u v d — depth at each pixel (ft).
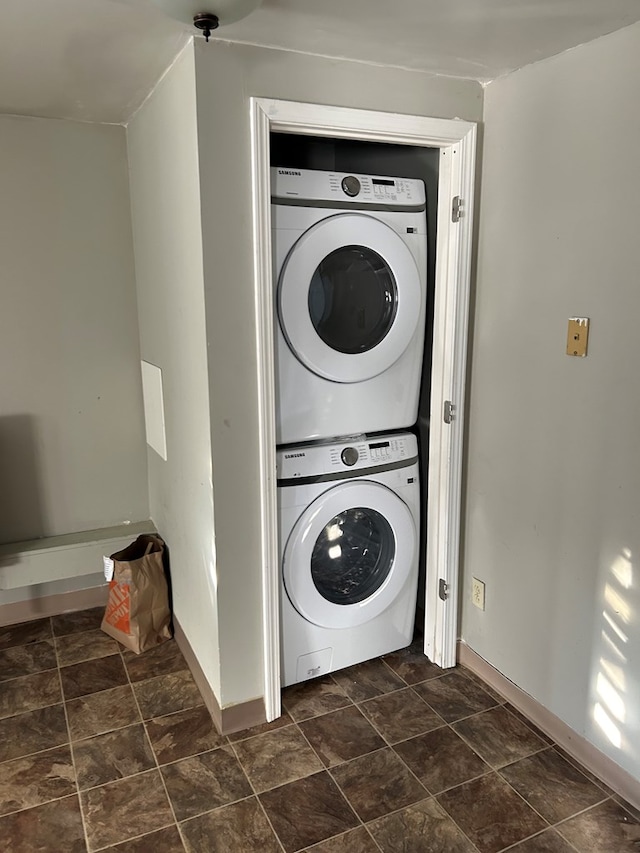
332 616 7.54
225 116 5.72
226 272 5.99
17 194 8.34
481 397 7.30
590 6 4.88
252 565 6.72
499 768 6.42
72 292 8.82
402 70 6.34
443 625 7.95
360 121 6.23
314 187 6.55
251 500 6.56
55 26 5.29
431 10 4.96
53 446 9.05
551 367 6.33
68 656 8.37
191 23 4.87
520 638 7.14
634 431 5.56
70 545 8.86
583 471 6.10
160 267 7.59
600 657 6.15
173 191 6.67
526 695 7.14
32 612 9.30
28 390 8.80
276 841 5.59
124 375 9.30
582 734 6.46
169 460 8.12
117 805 5.98
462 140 6.79
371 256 7.13
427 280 7.93
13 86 6.94
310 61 5.95
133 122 8.25
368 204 6.89
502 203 6.73
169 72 6.35
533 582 6.86
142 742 6.80
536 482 6.66
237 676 6.88
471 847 5.53
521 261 6.56
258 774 6.35
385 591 7.86
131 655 8.39
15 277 8.50
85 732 6.95
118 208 8.86
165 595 8.66
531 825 5.75
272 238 6.37
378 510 7.60
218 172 5.79
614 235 5.56
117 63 6.20
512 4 4.86
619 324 5.60
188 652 8.08
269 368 6.34
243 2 4.43
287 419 6.91
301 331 6.67
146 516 9.81
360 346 7.28
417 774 6.34
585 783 6.23
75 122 8.45
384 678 7.89
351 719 7.16
